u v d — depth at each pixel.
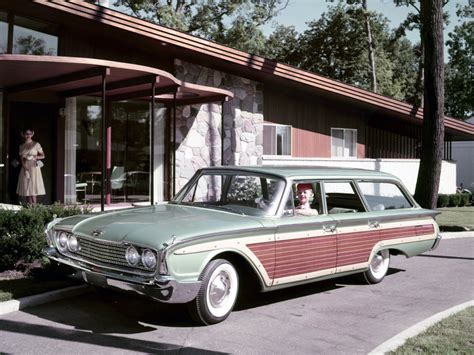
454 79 43.38
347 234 6.83
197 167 15.06
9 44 12.14
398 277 8.28
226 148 15.55
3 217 7.39
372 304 6.60
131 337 5.14
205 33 31.39
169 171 14.59
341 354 4.80
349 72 36.59
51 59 9.03
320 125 18.05
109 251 5.38
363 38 36.12
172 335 5.23
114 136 13.77
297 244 6.16
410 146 20.42
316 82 16.27
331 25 36.22
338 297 6.94
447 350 4.72
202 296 5.34
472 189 29.62
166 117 14.64
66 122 13.05
